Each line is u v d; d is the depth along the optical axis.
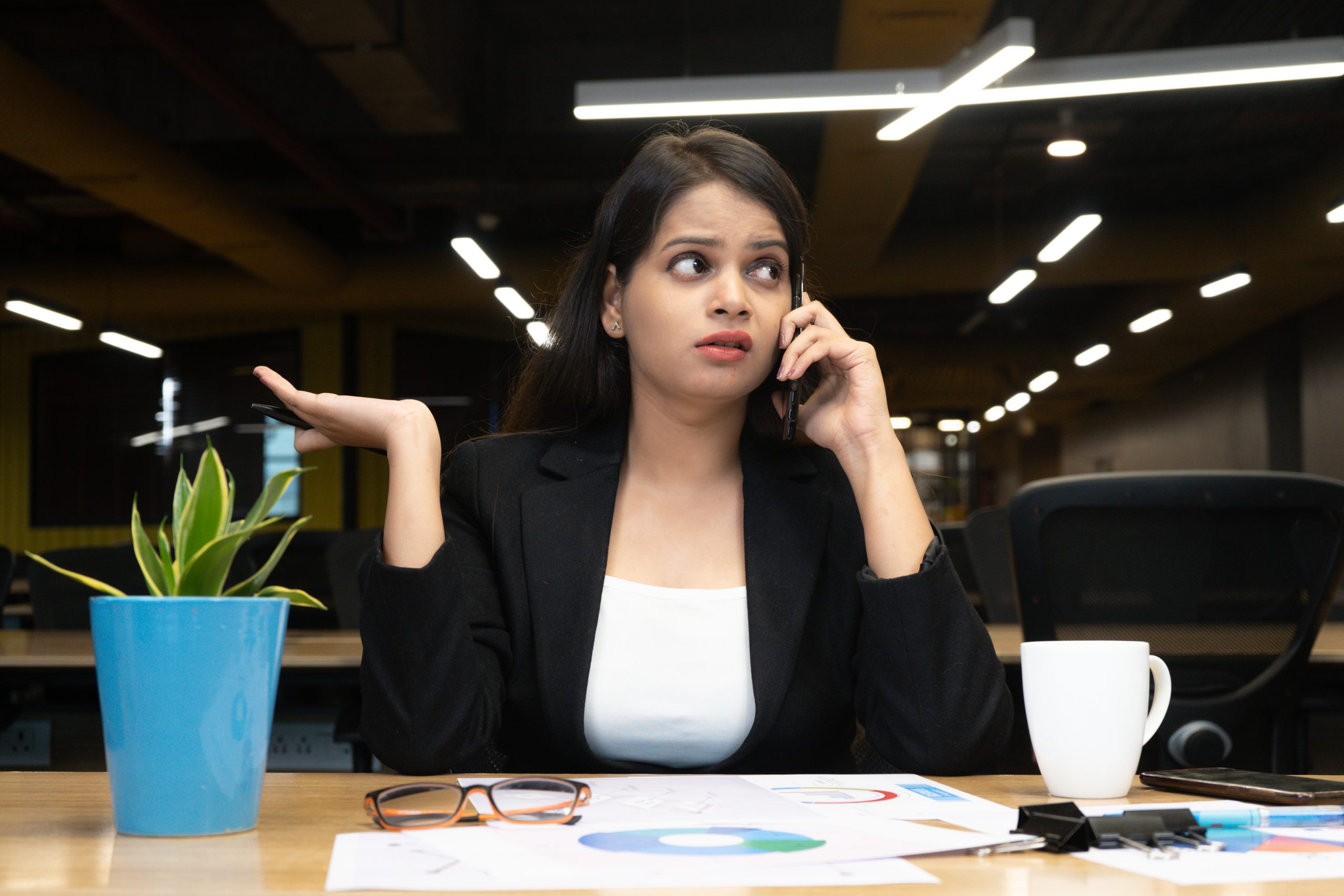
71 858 0.64
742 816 0.74
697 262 1.15
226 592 0.75
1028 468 21.95
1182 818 0.70
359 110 7.84
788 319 1.16
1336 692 1.90
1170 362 13.95
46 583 2.96
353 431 1.03
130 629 0.69
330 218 11.01
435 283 9.67
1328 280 9.85
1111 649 0.86
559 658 1.15
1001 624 2.90
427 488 0.99
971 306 13.96
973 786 0.92
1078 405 18.20
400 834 0.69
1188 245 9.38
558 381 1.29
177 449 10.66
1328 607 1.73
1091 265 9.48
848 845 0.65
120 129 6.64
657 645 1.17
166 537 0.76
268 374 1.01
